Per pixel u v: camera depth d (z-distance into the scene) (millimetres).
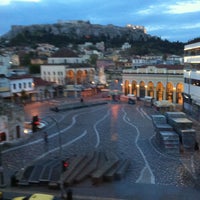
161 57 191875
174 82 82812
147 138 44250
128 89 98500
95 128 51562
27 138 43969
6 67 80750
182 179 27672
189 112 64125
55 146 39844
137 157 34750
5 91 73125
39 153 36438
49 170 27422
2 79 72500
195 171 29906
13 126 42406
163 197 23531
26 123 51094
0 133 39969
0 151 35406
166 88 85375
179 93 82125
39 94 88312
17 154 36031
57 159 32469
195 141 37906
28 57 141750
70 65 113000
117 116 63750
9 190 25156
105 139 43719
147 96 86938
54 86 96250
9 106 42531
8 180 27484
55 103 81875
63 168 26672
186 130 38531
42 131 49062
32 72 119125
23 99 79375
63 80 110312
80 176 27094
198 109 57844
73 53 130500
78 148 38812
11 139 41969
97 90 113062
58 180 25797
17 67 120188
